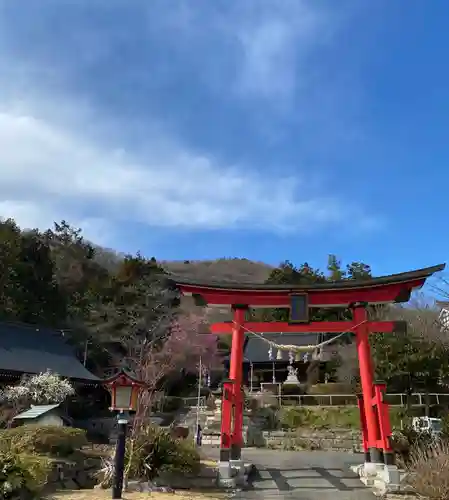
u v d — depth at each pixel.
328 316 41.25
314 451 25.69
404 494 11.86
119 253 76.25
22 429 14.05
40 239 53.38
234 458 14.20
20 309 43.34
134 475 12.66
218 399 34.81
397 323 14.91
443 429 17.19
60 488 12.38
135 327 43.97
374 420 14.05
